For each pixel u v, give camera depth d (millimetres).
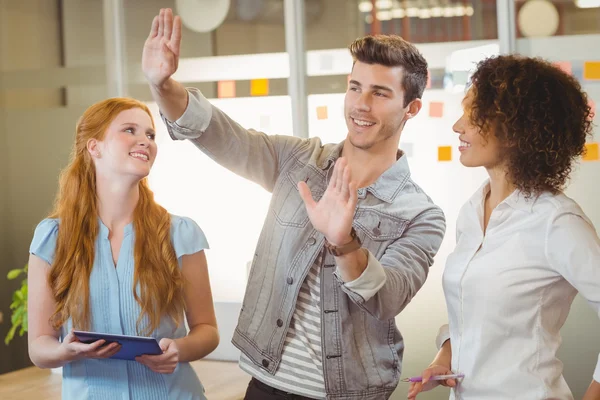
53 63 3996
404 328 3309
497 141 1688
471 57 3182
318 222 1675
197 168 3676
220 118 2129
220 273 3637
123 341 1811
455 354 1748
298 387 2014
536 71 1658
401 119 2133
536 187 1649
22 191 4121
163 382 2025
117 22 3844
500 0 3109
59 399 3020
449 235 3252
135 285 2006
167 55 1951
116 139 2033
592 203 3076
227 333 3482
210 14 3609
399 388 3311
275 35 3479
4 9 4102
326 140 3424
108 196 2068
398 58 2070
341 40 3371
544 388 1623
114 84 3871
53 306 2033
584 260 1577
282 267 2080
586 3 3021
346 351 2002
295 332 2055
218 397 2939
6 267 4152
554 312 1664
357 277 1719
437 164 3260
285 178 2195
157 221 2096
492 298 1649
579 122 1672
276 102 3498
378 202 2090
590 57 3033
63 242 2029
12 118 4121
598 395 1606
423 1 3236
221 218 3641
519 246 1649
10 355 4145
